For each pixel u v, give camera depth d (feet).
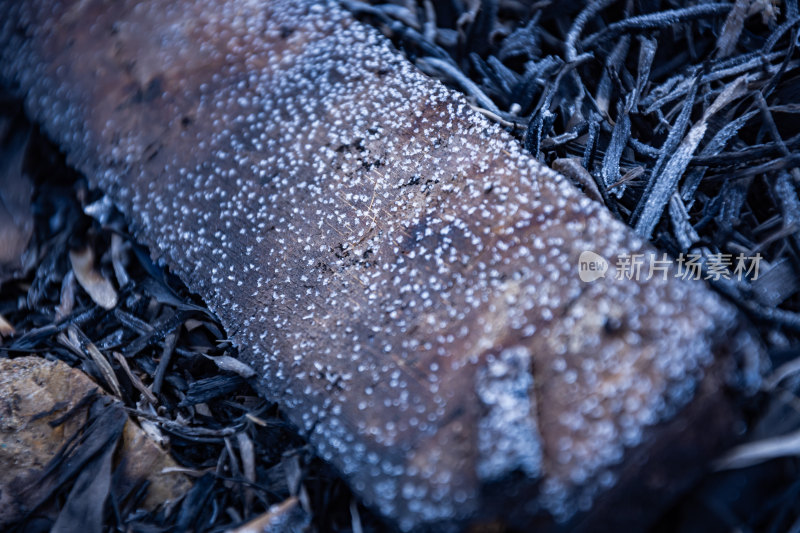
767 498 0.97
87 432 1.08
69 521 1.04
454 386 0.99
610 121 1.21
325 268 1.07
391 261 1.05
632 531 0.94
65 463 1.07
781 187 1.12
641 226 1.13
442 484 0.96
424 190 1.08
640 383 0.95
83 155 1.17
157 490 1.06
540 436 0.95
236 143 1.14
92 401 1.10
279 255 1.09
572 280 1.00
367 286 1.05
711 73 1.20
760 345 1.01
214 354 1.15
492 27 1.27
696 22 1.24
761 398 0.98
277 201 1.11
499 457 0.95
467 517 0.95
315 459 1.05
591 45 1.24
